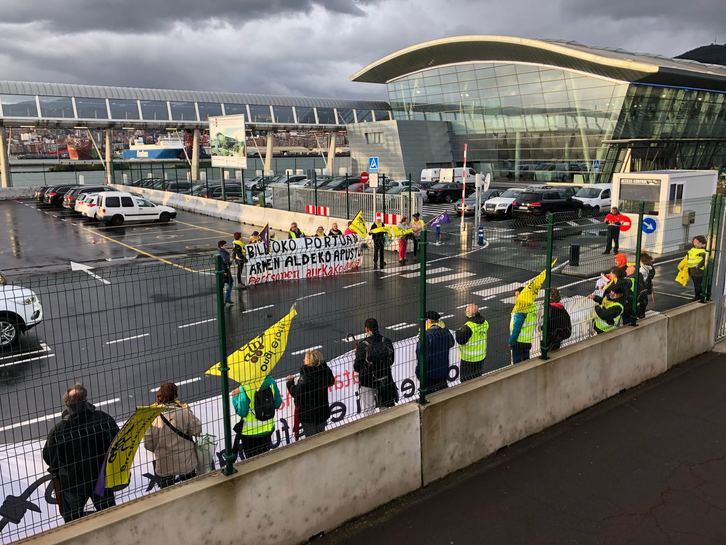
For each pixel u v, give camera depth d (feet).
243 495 15.94
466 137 193.36
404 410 19.62
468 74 185.47
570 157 163.32
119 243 82.94
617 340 27.09
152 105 181.57
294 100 209.36
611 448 22.43
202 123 187.42
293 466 16.81
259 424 19.52
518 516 18.22
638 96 147.33
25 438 24.25
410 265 61.31
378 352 22.08
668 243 45.80
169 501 14.75
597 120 153.17
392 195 78.95
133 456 15.37
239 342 37.35
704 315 32.65
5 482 16.72
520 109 173.27
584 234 50.37
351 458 18.06
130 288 50.65
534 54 158.92
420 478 19.95
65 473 16.01
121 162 206.69
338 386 22.72
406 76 209.56
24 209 130.00
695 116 165.68
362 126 199.31
